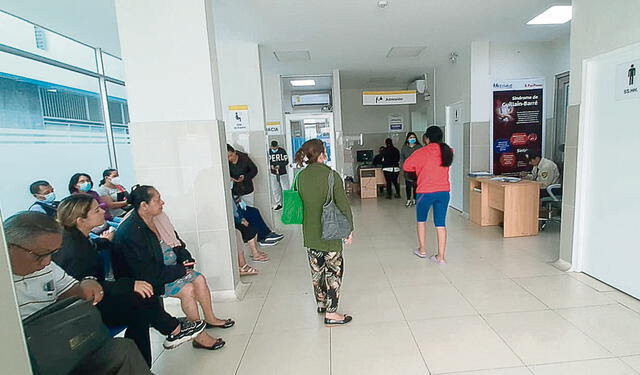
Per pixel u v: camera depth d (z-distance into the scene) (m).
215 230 2.96
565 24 4.44
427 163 3.52
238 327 2.53
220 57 4.93
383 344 2.22
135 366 1.47
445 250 4.00
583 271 3.18
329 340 2.30
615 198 2.80
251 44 4.91
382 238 4.66
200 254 2.98
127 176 5.66
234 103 5.02
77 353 1.31
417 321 2.47
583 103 3.02
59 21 3.72
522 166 5.46
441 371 1.94
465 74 5.49
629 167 2.66
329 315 2.49
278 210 7.10
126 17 2.78
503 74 5.31
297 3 3.53
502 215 4.99
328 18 3.97
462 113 5.72
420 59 6.10
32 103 3.84
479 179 5.01
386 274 3.37
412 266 3.55
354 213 6.41
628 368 1.88
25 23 3.72
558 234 4.47
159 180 2.91
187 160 2.90
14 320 0.68
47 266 1.49
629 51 2.61
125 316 1.76
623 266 2.75
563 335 2.21
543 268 3.34
